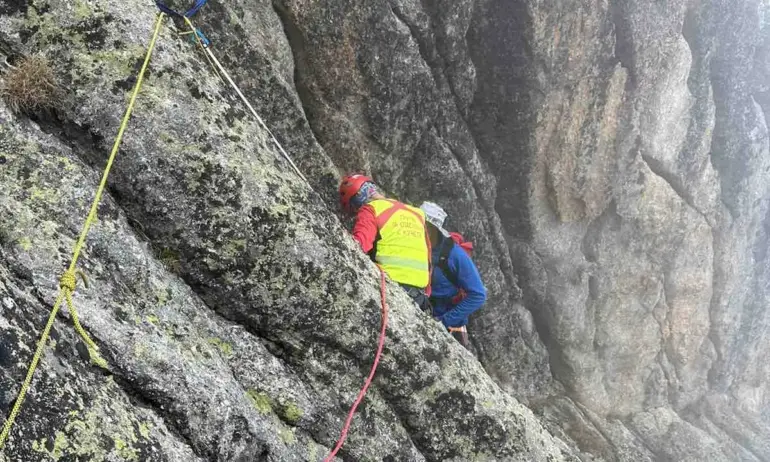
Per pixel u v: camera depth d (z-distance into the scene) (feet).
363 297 19.01
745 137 45.65
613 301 42.98
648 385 47.47
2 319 11.47
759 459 53.16
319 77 26.96
